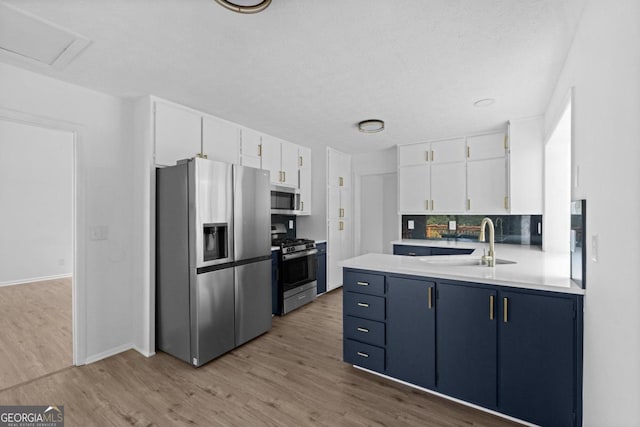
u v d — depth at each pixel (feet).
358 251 17.63
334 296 14.70
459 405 6.34
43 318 11.40
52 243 17.89
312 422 5.85
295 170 14.26
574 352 5.10
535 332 5.43
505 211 11.90
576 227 5.33
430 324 6.51
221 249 8.84
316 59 6.61
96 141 8.29
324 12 5.05
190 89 8.19
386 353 7.07
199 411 6.19
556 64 6.80
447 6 4.92
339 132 12.41
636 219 3.09
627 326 3.28
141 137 8.79
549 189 9.95
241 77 7.47
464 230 13.73
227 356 8.60
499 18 5.22
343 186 16.56
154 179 8.70
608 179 3.86
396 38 5.82
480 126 11.57
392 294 6.98
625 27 3.34
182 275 8.21
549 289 5.26
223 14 5.09
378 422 5.84
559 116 7.41
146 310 8.68
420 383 6.64
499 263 7.98
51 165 17.79
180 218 8.23
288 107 9.52
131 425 5.78
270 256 10.40
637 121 3.05
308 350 8.96
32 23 5.32
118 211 8.73
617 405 3.55
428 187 13.66
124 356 8.56
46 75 7.36
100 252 8.39
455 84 7.87
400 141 13.94
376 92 8.38
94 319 8.29
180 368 7.91
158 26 5.43
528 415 5.52
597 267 4.32
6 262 16.43
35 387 7.03
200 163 8.05
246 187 9.47
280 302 11.98
